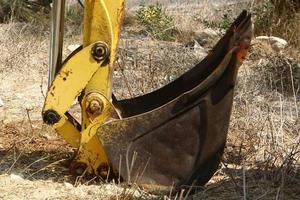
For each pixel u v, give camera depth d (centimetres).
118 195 717
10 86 1255
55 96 738
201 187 730
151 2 2239
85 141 747
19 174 784
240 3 2003
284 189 764
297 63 1357
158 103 820
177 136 723
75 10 1928
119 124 727
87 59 729
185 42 1728
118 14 726
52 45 749
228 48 732
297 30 1711
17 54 1416
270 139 922
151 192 730
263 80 1251
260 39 1609
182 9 2084
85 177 761
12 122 1011
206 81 710
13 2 1912
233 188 763
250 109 1067
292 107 1134
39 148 886
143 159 730
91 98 732
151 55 1357
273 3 1783
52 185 755
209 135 720
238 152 867
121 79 1221
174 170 729
